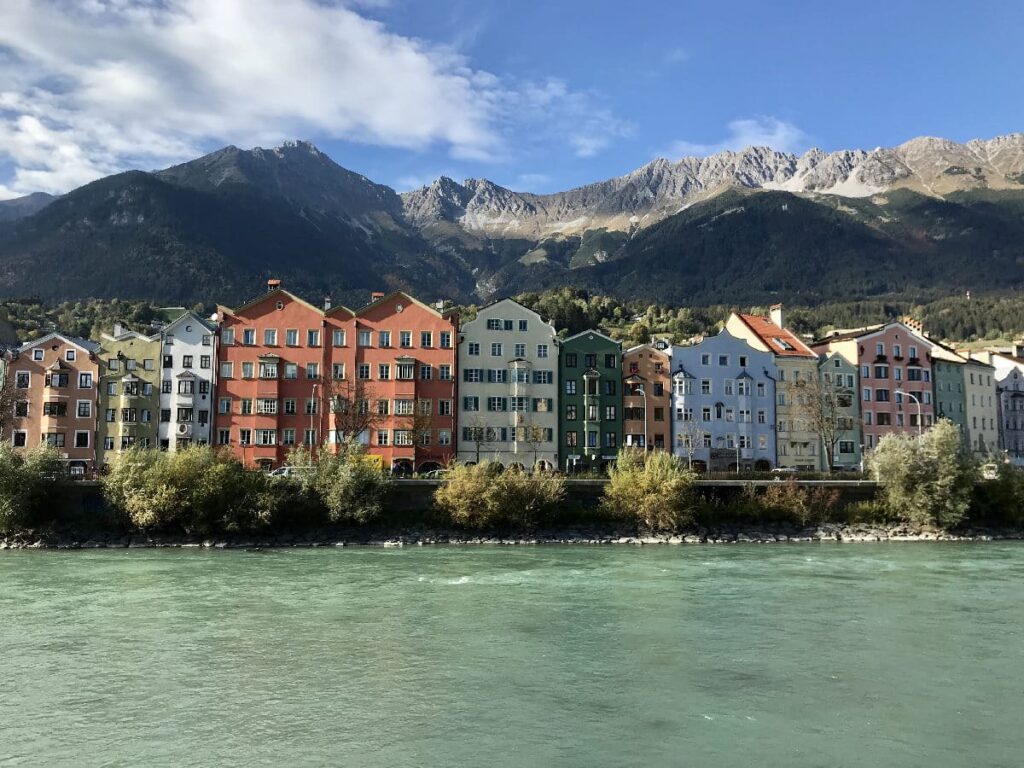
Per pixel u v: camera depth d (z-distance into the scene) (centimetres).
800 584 5294
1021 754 2548
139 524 7375
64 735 2702
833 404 11288
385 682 3219
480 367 10812
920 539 8106
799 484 8619
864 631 4009
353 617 4294
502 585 5238
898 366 12669
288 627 4069
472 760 2505
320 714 2880
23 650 3644
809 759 2509
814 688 3152
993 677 3281
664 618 4284
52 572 5738
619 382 11219
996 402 14138
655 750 2573
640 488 8081
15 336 14050
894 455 8650
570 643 3784
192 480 7562
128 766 2475
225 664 3447
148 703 2986
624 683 3209
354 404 9994
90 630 3997
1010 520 8669
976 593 4984
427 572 5772
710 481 8450
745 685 3186
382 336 10631
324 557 6581
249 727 2766
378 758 2520
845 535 8125
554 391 10956
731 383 11644
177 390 10675
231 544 7325
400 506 8125
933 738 2669
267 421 10375
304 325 10600
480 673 3331
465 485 7862
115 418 10650
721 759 2508
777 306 13338
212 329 10850
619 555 6756
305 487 7850
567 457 10888
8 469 7450
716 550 7131
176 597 4816
